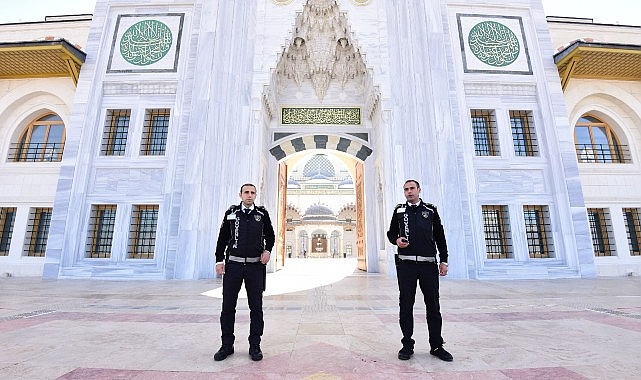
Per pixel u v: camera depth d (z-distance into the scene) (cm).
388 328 396
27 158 1284
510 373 250
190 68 1145
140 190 1081
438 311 298
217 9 1171
